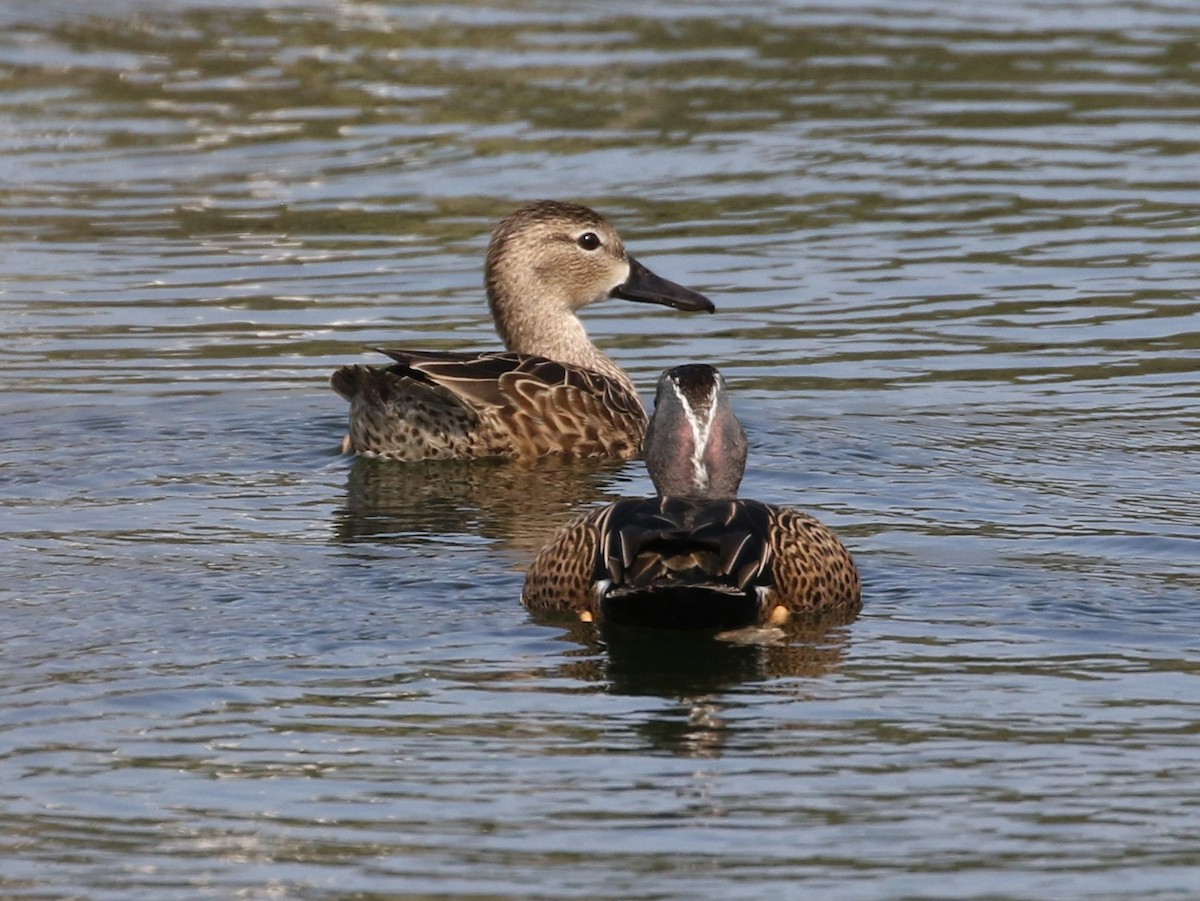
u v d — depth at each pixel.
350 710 9.74
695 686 10.11
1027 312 19.41
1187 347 18.20
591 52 31.23
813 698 9.92
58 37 32.44
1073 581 11.89
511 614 11.41
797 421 16.09
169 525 13.37
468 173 25.11
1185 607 11.37
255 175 25.22
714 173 24.70
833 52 30.95
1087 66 29.84
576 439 16.03
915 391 16.98
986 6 34.19
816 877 7.90
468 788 8.80
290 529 13.36
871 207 23.22
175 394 17.16
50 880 7.95
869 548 12.72
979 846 8.17
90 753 9.20
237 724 9.57
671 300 18.08
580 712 9.74
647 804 8.62
